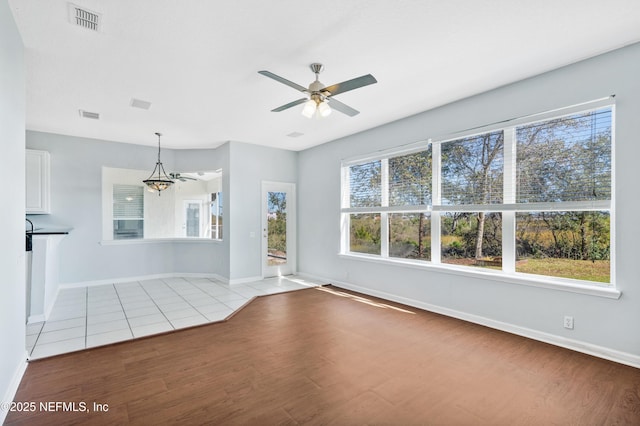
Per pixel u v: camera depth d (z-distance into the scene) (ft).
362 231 17.15
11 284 7.10
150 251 19.89
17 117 7.59
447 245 13.08
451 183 12.78
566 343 9.58
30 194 15.48
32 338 10.27
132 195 23.47
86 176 17.70
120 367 8.47
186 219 28.37
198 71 9.77
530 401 6.93
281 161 20.93
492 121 11.31
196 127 15.78
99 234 18.11
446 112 12.73
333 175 18.63
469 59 9.19
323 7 6.88
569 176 9.69
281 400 6.97
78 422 6.21
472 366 8.52
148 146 19.71
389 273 15.30
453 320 12.25
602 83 8.93
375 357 9.09
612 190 8.89
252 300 15.19
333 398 7.06
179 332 11.07
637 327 8.38
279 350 9.58
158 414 6.46
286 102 12.37
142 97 11.80
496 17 7.27
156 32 7.73
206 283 18.80
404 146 14.35
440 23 7.48
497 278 11.12
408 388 7.46
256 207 19.80
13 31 7.08
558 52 8.84
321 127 15.90
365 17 7.25
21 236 8.05
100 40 8.05
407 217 14.71
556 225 10.11
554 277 10.09
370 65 9.49
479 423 6.21
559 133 9.92
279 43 8.27
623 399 6.99
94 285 17.94
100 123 14.98
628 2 6.73
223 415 6.44
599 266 9.25
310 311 13.52
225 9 6.91
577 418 6.36
